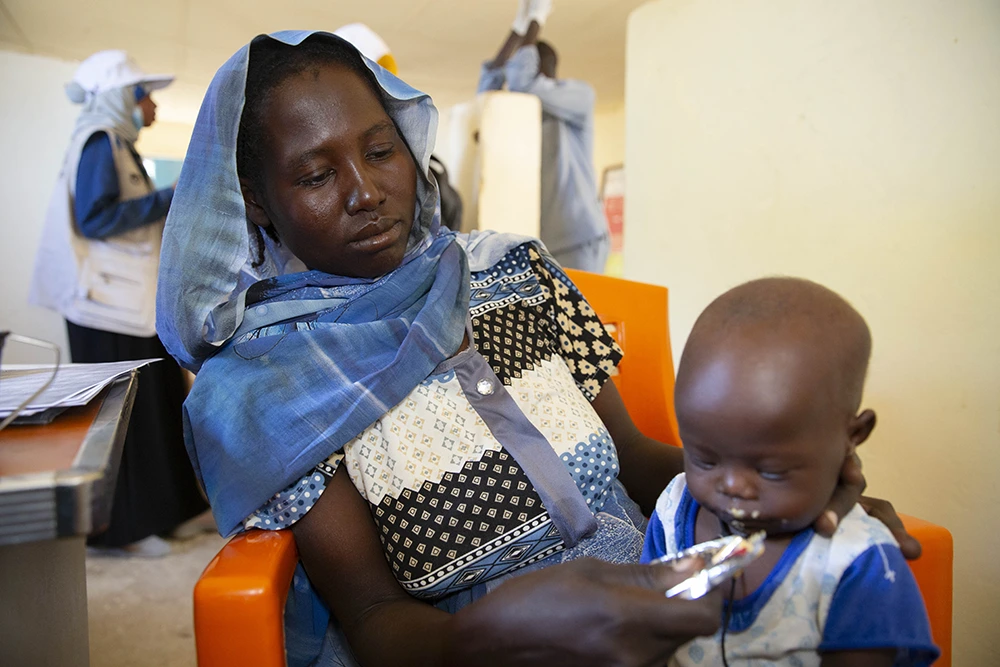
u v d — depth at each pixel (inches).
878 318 56.4
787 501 22.5
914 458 53.7
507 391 34.8
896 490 55.1
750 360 22.5
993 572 48.6
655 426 50.9
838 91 59.0
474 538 31.2
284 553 28.7
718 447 22.9
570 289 43.1
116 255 93.0
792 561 24.2
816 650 23.9
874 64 56.0
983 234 49.0
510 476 32.2
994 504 48.4
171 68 128.1
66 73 125.3
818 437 22.2
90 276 92.2
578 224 114.8
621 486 39.6
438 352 33.6
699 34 73.2
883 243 55.9
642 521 37.5
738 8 68.4
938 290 51.9
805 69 61.8
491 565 31.5
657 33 79.0
